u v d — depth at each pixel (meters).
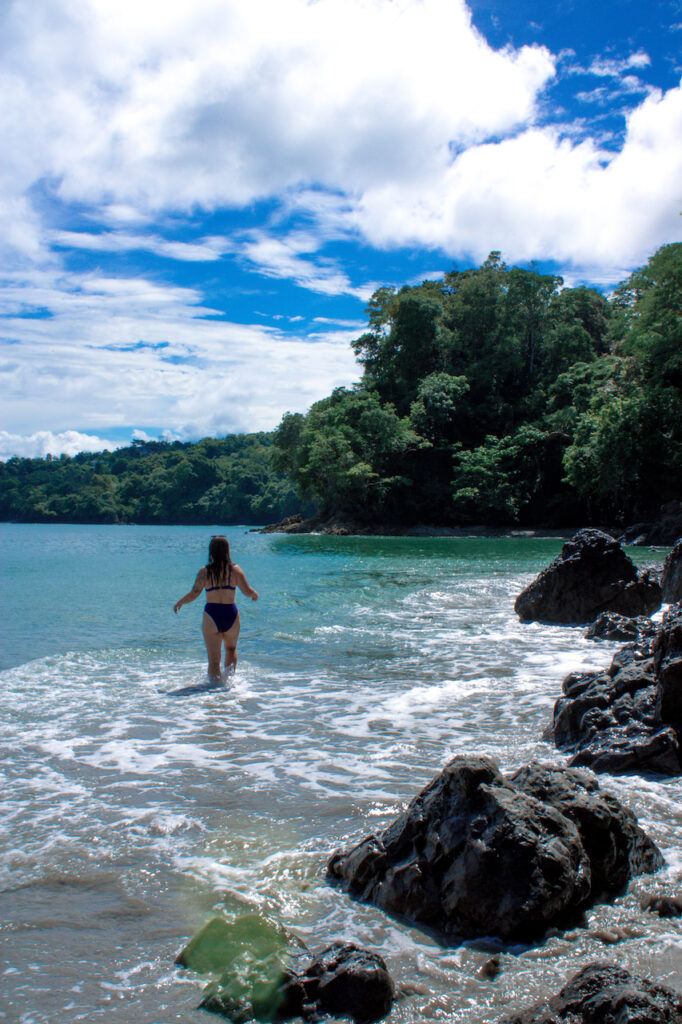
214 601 9.00
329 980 2.80
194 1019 2.71
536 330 76.62
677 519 43.78
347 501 65.56
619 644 11.20
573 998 2.56
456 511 64.75
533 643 11.28
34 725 6.77
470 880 3.39
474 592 17.86
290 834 4.39
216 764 5.71
